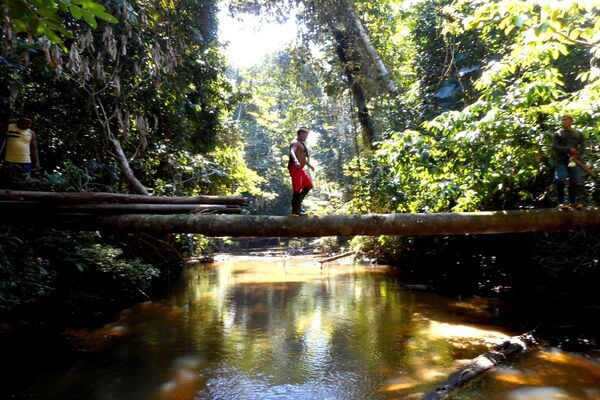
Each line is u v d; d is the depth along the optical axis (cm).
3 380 574
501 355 618
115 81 756
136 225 522
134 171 1168
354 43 1376
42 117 903
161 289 1322
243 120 3294
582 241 846
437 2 1450
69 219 528
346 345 721
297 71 1478
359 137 2055
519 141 764
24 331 779
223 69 1631
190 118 1520
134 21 712
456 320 872
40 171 739
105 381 571
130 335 791
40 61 674
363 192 1241
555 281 986
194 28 1188
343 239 2417
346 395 520
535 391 511
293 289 1299
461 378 537
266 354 681
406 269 1677
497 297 1097
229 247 3238
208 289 1320
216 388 548
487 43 1264
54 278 848
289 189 3569
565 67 1040
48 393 532
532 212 543
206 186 1556
